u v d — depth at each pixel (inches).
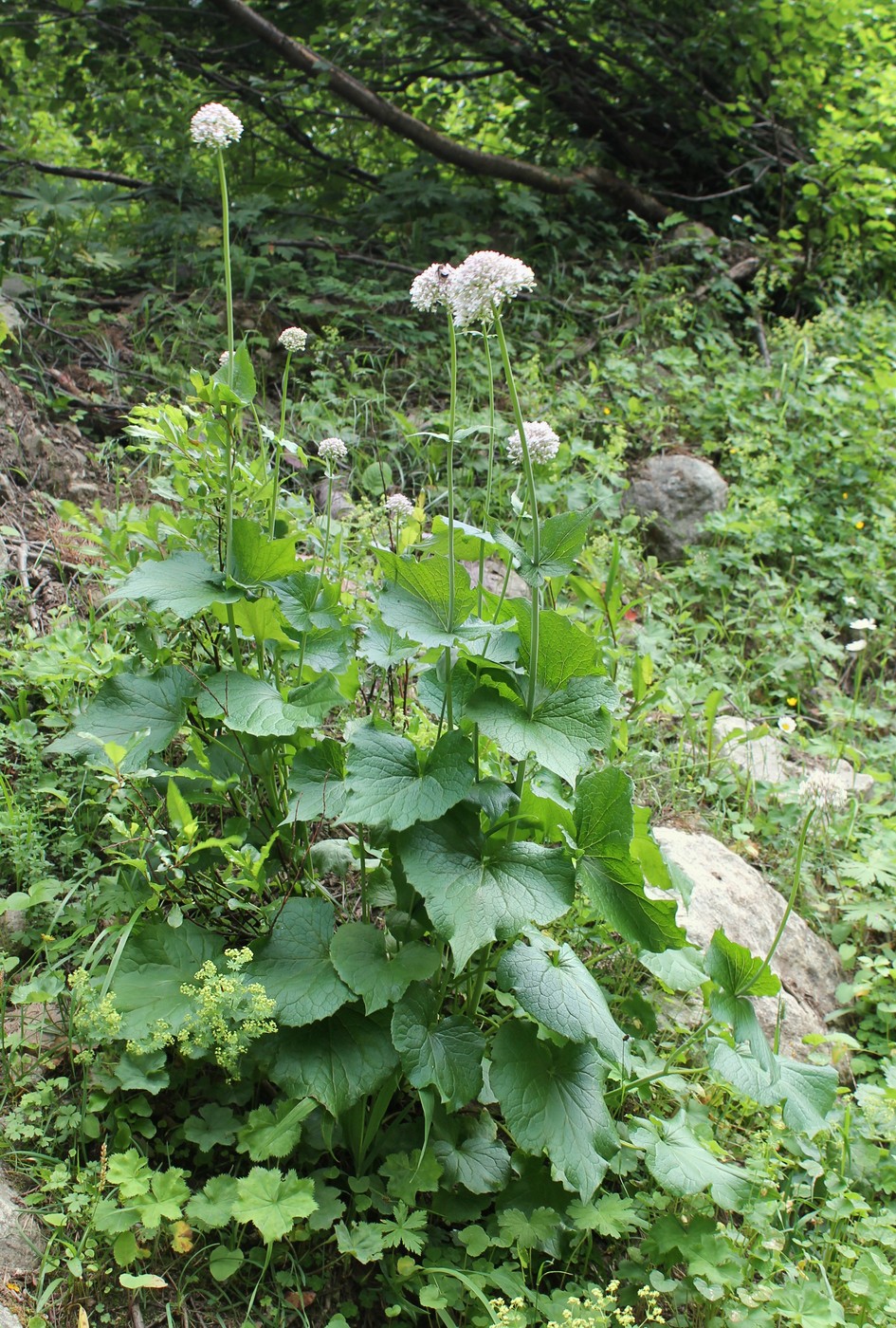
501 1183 86.4
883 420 248.7
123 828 87.4
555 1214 84.0
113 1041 86.4
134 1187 76.3
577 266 274.5
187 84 248.8
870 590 212.8
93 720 93.8
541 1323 80.4
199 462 103.7
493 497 187.6
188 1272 80.0
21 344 175.6
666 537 208.1
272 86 254.4
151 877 94.5
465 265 77.0
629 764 142.3
